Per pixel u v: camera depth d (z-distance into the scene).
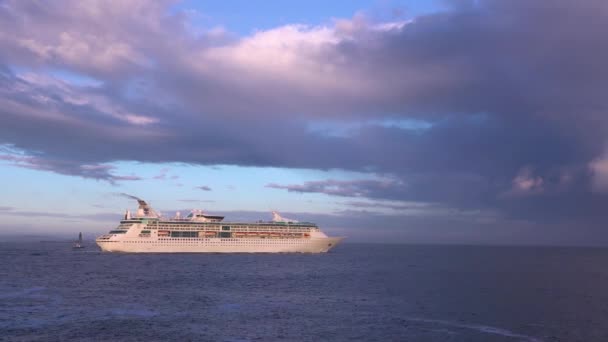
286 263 196.88
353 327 69.50
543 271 174.62
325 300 93.25
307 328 68.75
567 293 105.38
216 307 84.19
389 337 64.06
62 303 86.50
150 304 86.31
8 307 82.06
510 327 69.94
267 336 64.19
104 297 93.81
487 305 87.69
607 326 70.75
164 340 61.66
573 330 68.38
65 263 181.00
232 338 63.03
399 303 89.81
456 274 155.12
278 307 84.81
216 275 138.62
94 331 65.62
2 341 60.16
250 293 101.81
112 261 191.50
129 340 61.50
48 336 62.78
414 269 177.25
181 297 94.81
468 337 64.31
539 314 79.19
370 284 121.25
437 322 72.94
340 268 177.12
